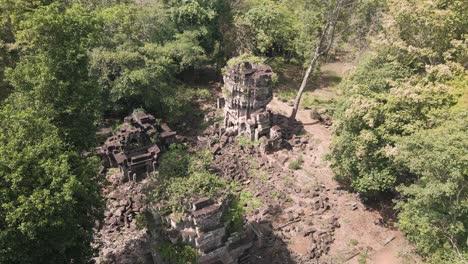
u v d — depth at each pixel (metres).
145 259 32.66
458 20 40.72
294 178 44.81
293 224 38.50
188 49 58.19
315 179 44.81
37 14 31.56
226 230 30.02
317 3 59.94
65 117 30.78
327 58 72.56
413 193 29.56
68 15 32.44
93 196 28.48
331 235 37.91
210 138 50.50
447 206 28.42
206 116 55.53
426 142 28.09
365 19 61.97
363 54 58.16
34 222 23.28
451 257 27.80
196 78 66.75
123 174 42.53
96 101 32.22
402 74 41.12
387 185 37.22
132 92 48.47
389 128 36.38
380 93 39.25
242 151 48.28
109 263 33.31
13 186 23.50
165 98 50.72
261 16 63.44
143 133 44.12
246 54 57.69
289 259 34.78
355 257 35.88
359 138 37.84
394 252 36.34
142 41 58.94
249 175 44.78
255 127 49.25
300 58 72.50
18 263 23.98
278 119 56.12
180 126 52.97
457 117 30.83
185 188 27.91
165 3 65.25
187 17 62.97
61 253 26.23
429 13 40.53
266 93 48.69
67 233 25.53
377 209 41.19
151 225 30.50
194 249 27.89
